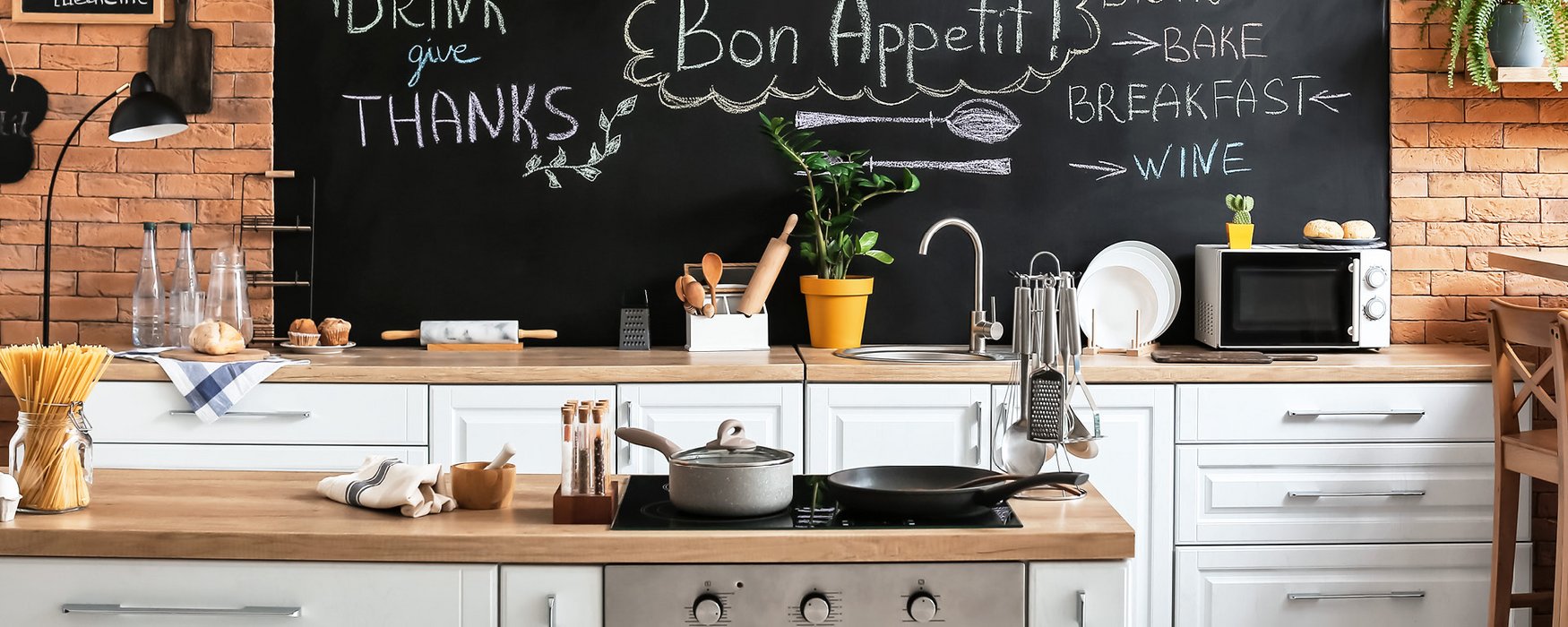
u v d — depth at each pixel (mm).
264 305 4105
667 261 4176
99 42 4020
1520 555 3590
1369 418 3566
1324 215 4199
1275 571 3594
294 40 4070
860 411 3561
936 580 1862
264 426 3514
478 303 4160
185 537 1868
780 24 4137
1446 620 3609
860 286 3988
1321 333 3869
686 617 1854
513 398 3518
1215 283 3916
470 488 2027
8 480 1927
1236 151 4195
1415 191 4172
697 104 4145
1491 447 3576
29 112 4012
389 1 4086
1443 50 4137
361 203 4117
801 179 4160
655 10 4125
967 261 4199
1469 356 3816
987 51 4164
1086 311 4031
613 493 2121
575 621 1866
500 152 4137
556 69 4125
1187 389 3553
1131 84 4180
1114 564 1878
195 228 4070
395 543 1860
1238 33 4172
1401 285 4188
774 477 1970
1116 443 3559
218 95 4051
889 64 4156
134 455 3506
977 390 3541
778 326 4199
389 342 4145
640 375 3531
